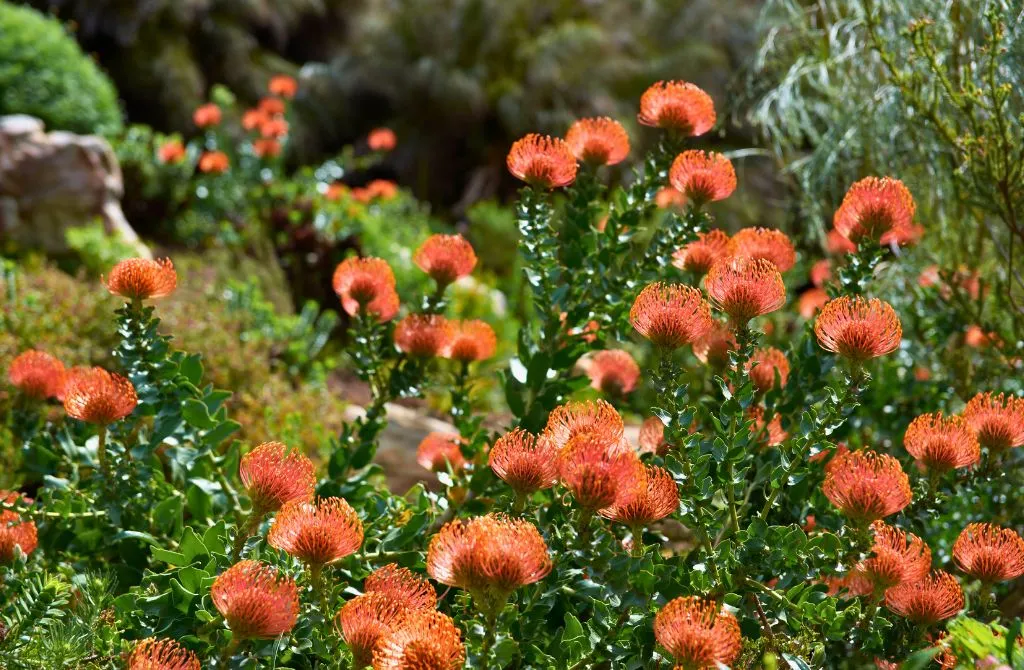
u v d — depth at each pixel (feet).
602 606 5.18
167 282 6.56
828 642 5.86
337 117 37.35
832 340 5.41
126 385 6.48
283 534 4.94
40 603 5.43
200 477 7.00
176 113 34.42
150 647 5.00
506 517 5.08
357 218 23.77
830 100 11.24
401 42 37.17
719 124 12.98
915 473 6.75
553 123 33.65
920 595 5.41
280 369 16.29
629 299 6.95
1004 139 8.13
